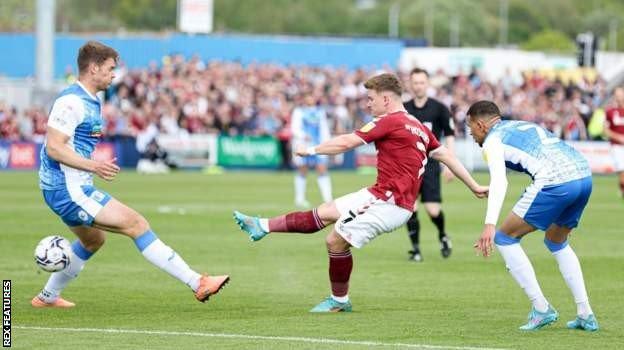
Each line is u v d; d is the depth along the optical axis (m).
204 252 24.48
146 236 15.63
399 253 24.92
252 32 136.25
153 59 81.44
